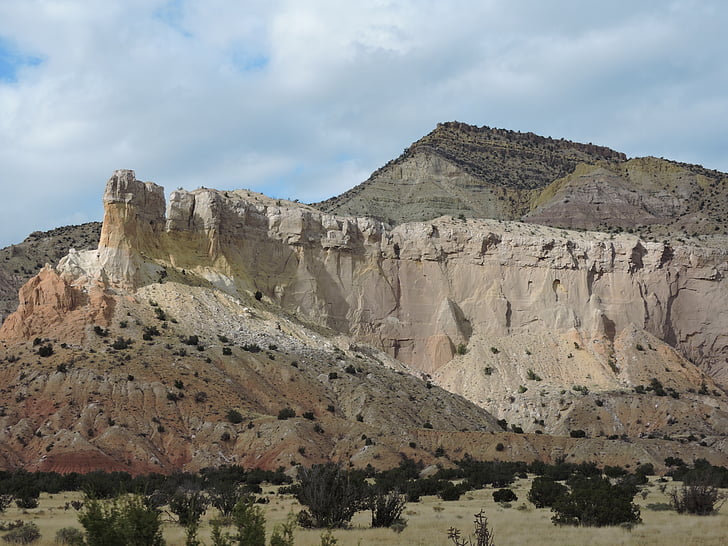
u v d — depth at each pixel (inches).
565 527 2561.5
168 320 6663.4
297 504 3410.4
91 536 1854.1
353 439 5654.5
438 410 6594.5
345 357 7130.9
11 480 4343.0
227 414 5659.5
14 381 5689.0
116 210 7126.0
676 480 5024.6
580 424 7170.3
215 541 2001.7
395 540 2295.8
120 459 5088.6
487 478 4820.4
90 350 6023.6
